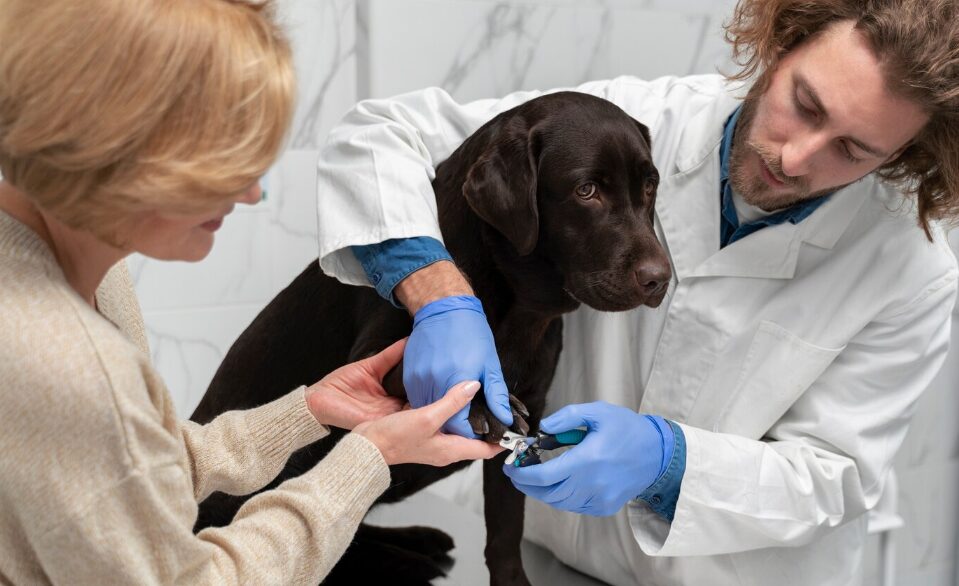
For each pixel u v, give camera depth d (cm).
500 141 124
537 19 231
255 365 153
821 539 153
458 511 185
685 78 167
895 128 118
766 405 143
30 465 72
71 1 69
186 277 209
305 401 114
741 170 136
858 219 145
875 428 145
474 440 109
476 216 131
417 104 153
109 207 74
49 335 72
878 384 145
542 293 131
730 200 149
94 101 69
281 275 220
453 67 223
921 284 143
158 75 70
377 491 97
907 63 112
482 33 225
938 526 303
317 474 94
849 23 119
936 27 111
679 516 132
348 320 143
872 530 179
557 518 166
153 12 70
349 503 93
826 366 142
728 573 151
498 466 137
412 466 140
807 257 145
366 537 162
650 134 148
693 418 148
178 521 78
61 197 74
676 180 148
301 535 90
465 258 132
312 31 210
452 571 155
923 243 144
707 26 257
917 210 143
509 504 139
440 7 217
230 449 110
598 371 153
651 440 128
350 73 218
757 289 145
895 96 115
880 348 145
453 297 118
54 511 73
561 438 123
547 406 163
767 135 128
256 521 89
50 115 69
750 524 135
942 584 309
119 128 69
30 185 74
